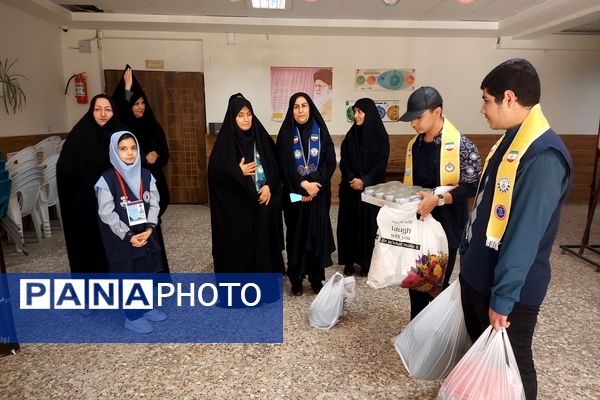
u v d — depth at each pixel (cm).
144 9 496
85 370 199
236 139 259
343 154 321
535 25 520
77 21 517
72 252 258
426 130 191
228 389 185
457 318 159
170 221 497
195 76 587
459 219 195
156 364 204
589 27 562
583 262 362
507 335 129
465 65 593
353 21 529
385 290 294
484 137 608
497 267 121
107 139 252
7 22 445
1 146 429
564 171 116
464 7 477
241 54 573
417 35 573
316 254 277
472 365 131
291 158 273
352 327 241
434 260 181
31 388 185
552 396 181
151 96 586
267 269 269
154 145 340
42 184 407
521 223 116
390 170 587
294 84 583
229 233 264
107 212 221
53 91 540
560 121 618
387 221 186
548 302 277
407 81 590
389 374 196
